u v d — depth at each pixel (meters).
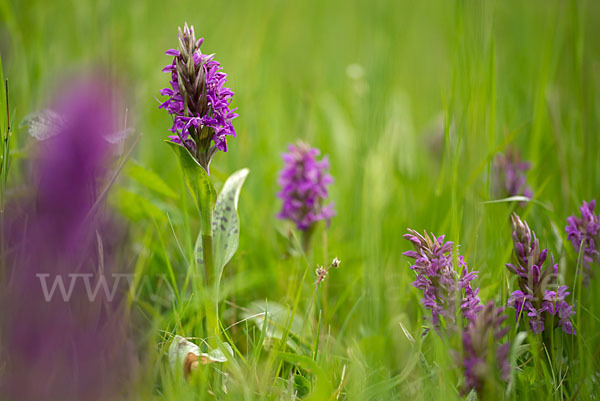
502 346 0.81
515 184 0.96
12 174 0.92
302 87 1.46
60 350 0.76
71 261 0.76
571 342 0.86
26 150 0.90
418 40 1.77
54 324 0.76
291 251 0.96
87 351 0.77
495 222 0.91
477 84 0.94
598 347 0.86
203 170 0.83
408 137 1.33
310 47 1.80
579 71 1.00
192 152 0.84
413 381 0.84
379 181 1.03
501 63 1.09
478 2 0.94
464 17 0.95
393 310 0.91
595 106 1.02
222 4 1.41
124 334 0.80
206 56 0.83
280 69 1.54
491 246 0.91
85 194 0.74
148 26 1.32
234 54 1.31
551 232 0.94
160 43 1.26
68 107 0.73
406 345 0.88
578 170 0.99
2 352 0.77
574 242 0.88
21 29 1.11
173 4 1.37
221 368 0.84
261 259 0.99
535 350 0.82
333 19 1.91
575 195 0.97
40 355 0.76
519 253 0.84
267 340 0.87
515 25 1.29
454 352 0.80
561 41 1.05
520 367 0.85
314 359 0.84
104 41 1.10
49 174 0.73
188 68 0.82
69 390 0.76
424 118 1.55
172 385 0.81
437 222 0.96
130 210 0.95
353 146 1.16
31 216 0.80
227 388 0.83
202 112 0.83
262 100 1.25
